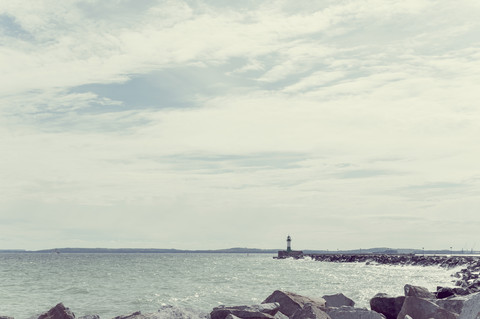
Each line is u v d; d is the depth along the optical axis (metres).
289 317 16.23
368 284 45.81
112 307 29.11
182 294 35.94
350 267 99.25
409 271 77.19
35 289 44.28
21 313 27.56
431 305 14.72
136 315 15.58
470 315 10.22
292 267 98.75
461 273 60.78
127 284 48.88
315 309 14.72
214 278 57.47
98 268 96.50
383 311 17.53
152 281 53.22
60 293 39.44
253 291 37.94
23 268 97.56
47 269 91.81
